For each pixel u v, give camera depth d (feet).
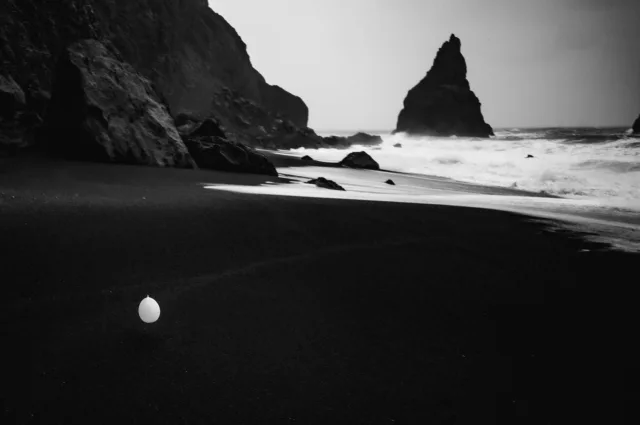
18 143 49.19
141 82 55.72
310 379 9.12
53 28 70.79
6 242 16.56
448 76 348.59
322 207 29.09
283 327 11.55
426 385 9.15
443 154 128.16
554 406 8.59
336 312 12.73
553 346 11.22
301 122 248.73
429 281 15.93
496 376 9.65
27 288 13.00
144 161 46.88
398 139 303.48
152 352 9.87
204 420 7.61
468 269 17.72
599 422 8.13
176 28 157.48
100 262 15.56
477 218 29.96
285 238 20.68
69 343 10.07
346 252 19.16
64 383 8.50
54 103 49.78
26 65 63.00
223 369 9.32
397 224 25.73
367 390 8.84
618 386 9.40
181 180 38.14
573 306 14.08
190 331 11.00
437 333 11.69
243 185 38.99
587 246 23.11
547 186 66.59
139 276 14.61
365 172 75.72
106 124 46.37
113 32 125.08
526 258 20.03
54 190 27.32
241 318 11.93
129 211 23.24
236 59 195.11
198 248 18.04
